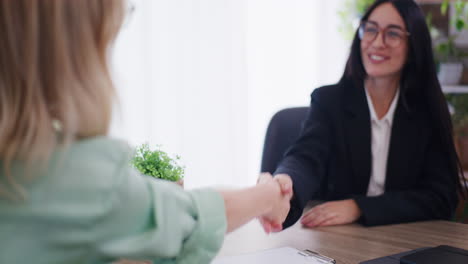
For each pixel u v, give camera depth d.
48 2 0.47
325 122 1.52
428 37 1.46
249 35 2.85
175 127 2.59
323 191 1.53
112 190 0.52
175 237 0.58
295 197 1.17
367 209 1.18
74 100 0.49
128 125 2.46
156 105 2.53
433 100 1.47
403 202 1.23
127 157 0.55
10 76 0.47
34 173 0.48
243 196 0.75
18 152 0.47
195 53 2.62
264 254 0.89
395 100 1.50
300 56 3.01
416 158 1.47
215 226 0.63
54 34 0.48
